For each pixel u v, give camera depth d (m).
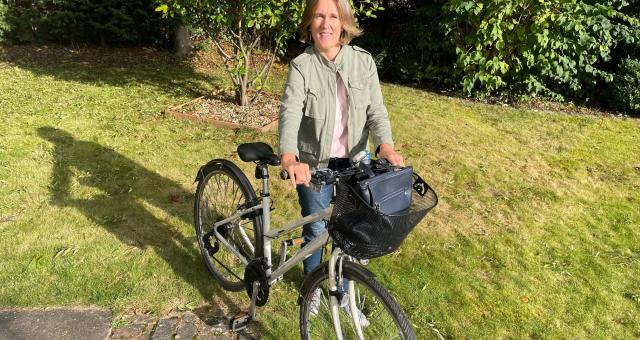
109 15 10.40
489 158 5.40
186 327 2.82
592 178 5.06
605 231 4.09
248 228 2.98
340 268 2.14
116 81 7.81
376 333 2.46
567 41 7.25
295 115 2.26
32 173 4.48
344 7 2.20
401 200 1.87
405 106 7.13
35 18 10.13
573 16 7.02
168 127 5.79
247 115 6.25
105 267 3.27
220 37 6.55
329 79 2.31
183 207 4.09
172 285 3.14
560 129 6.45
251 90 7.29
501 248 3.78
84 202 4.06
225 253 3.31
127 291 3.05
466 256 3.65
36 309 2.87
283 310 3.00
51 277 3.14
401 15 9.86
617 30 7.20
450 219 4.15
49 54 9.66
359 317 2.27
